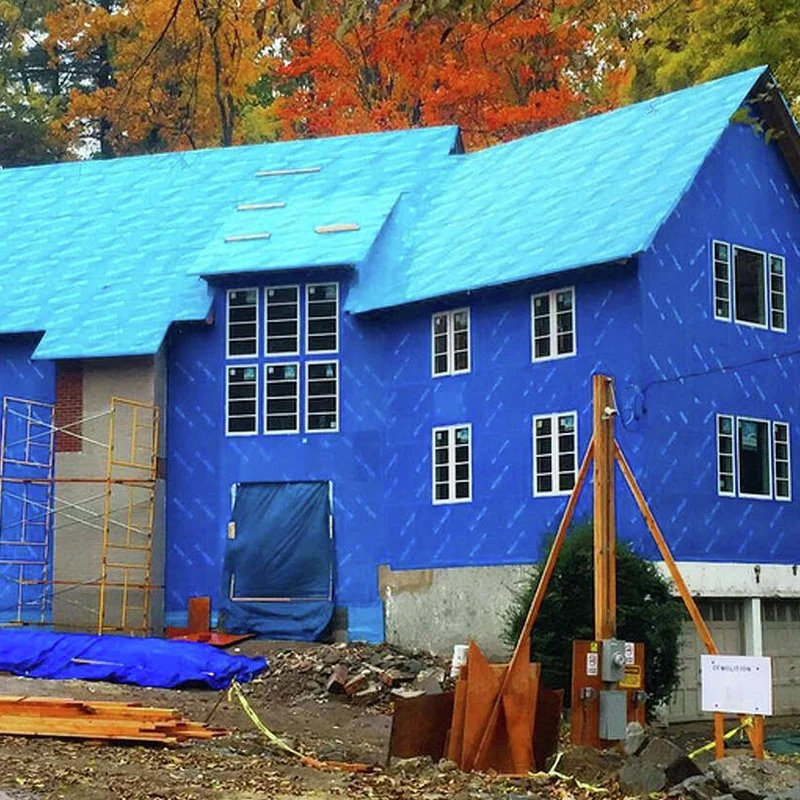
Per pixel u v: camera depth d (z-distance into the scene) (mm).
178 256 40312
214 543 37531
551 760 19734
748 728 20719
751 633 33125
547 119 50594
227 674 31812
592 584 28062
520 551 33281
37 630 37281
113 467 37594
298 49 53000
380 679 31594
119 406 37656
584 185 35625
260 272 37281
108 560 37250
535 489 33219
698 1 23031
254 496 37375
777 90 34344
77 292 39938
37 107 60594
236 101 49375
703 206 33531
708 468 32656
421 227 38781
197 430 38000
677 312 32531
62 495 37812
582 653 20453
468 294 34719
